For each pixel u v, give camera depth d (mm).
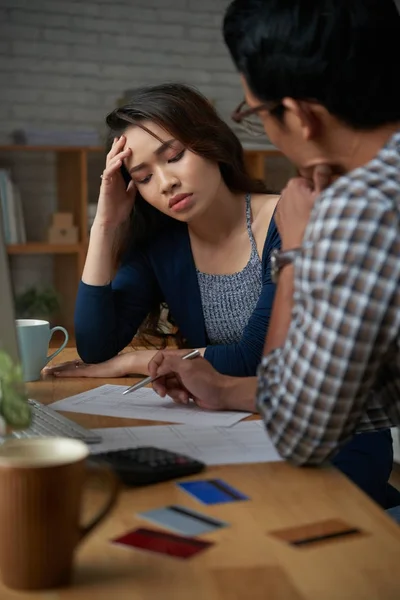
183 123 1694
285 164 5270
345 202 856
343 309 856
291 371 930
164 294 1887
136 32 5004
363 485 1386
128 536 787
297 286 912
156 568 721
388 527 812
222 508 870
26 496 667
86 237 4648
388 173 868
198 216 1743
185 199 1716
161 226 1904
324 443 950
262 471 1006
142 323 2020
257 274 1792
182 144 1693
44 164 4926
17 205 4570
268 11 918
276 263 1055
